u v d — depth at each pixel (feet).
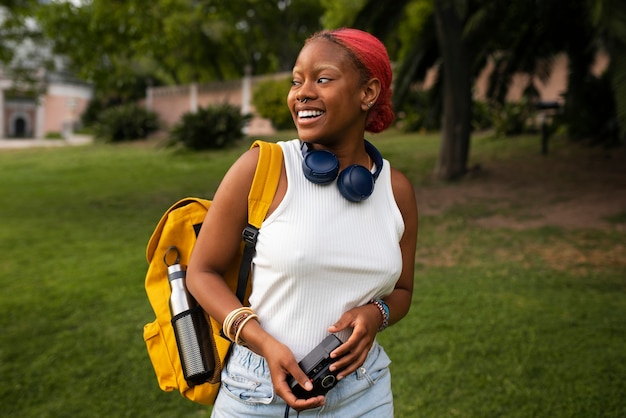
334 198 4.49
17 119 143.64
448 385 10.72
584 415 9.62
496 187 31.42
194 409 10.34
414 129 58.29
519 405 10.00
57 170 49.83
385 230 4.69
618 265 18.12
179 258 5.13
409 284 5.27
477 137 52.01
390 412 5.03
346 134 4.63
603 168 33.83
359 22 31.60
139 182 40.88
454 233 23.06
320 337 4.49
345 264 4.39
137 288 17.06
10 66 47.37
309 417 4.66
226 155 52.70
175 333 4.83
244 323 4.36
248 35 91.71
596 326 13.24
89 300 16.01
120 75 86.12
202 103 88.58
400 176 5.13
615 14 19.69
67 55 41.47
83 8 37.60
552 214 25.36
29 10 38.19
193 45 84.99
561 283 16.56
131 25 38.47
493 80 38.52
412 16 53.01
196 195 34.83
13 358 12.32
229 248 4.62
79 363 12.07
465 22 33.24
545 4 30.78
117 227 26.50
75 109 137.08
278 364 4.19
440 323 13.61
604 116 39.60
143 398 10.68
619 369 11.11
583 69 35.29
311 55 4.47
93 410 10.28
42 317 14.75
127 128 74.84
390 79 4.77
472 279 17.20
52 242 23.49
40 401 10.58
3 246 22.86
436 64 36.52
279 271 4.39
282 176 4.54
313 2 87.97
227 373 4.83
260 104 70.74
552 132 44.52
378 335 13.06
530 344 12.34
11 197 36.11
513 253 20.04
